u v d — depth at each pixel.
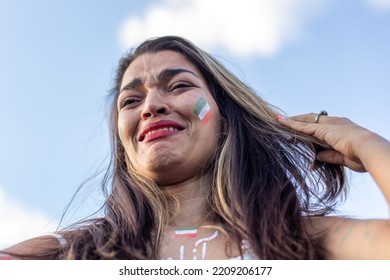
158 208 0.64
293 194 0.62
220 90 0.73
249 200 0.61
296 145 0.71
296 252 0.55
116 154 0.71
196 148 0.65
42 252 0.60
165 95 0.67
